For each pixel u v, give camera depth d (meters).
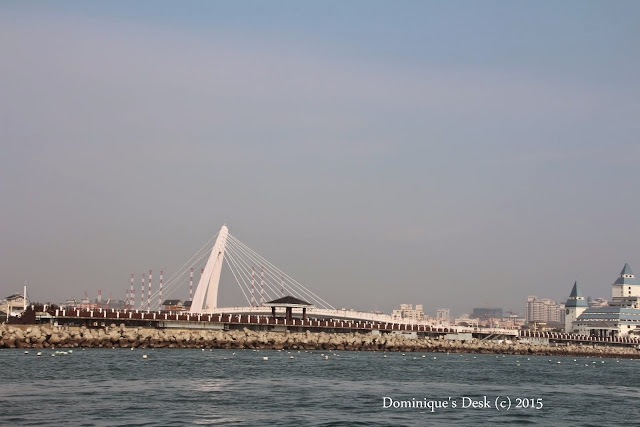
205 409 69.81
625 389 100.81
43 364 103.25
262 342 165.38
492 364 143.12
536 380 109.00
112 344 149.62
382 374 107.62
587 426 68.44
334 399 78.56
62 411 66.75
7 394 75.19
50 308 162.88
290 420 65.75
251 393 80.81
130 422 62.81
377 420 67.25
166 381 88.50
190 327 173.75
